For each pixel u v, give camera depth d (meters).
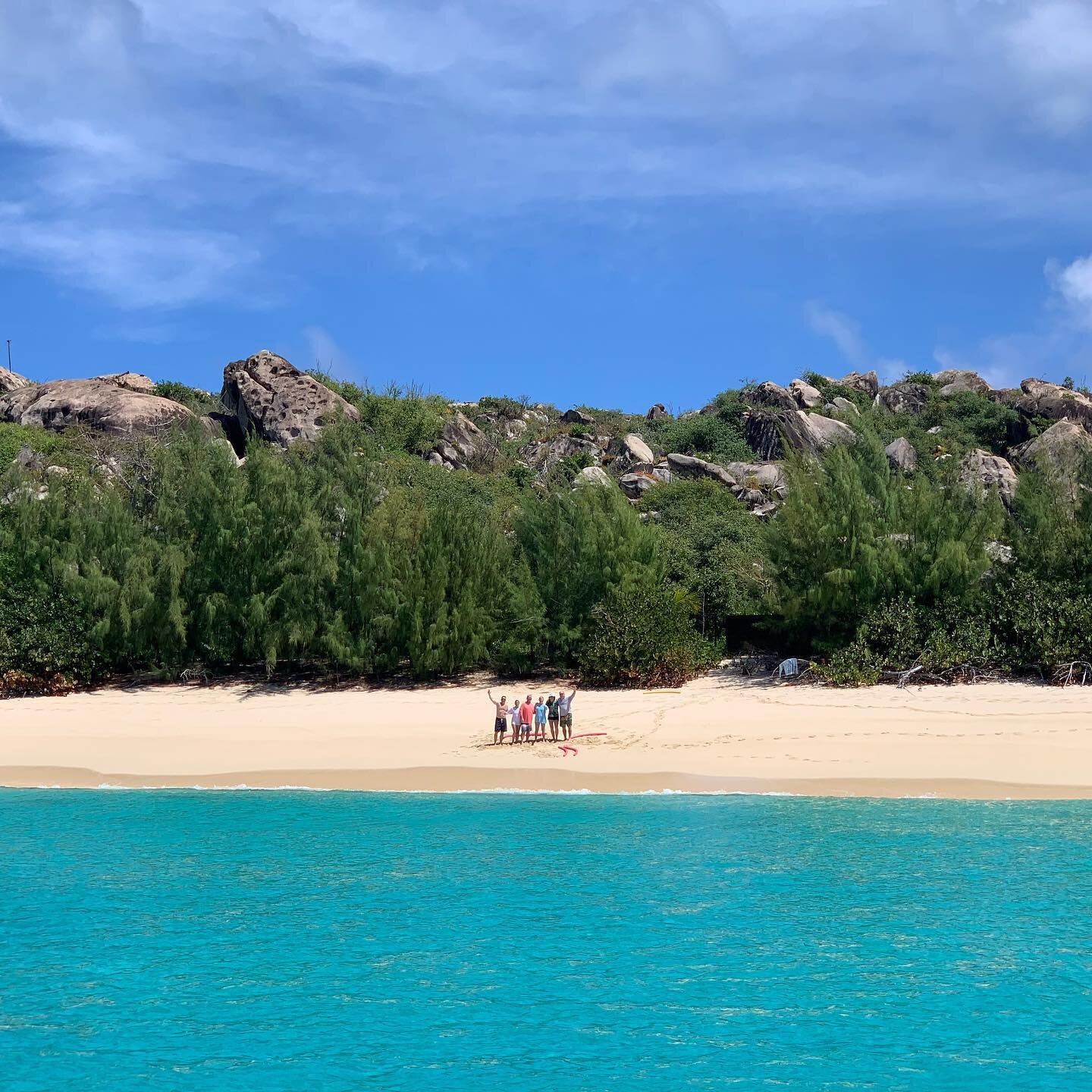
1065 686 32.91
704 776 25.53
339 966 14.91
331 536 39.91
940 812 22.19
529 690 37.28
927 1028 12.82
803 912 16.64
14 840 21.59
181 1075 12.04
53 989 14.33
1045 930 15.71
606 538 38.91
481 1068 12.10
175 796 25.38
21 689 39.44
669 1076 11.83
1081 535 36.34
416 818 22.86
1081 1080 11.64
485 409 86.62
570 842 20.81
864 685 34.50
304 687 39.25
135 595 39.78
